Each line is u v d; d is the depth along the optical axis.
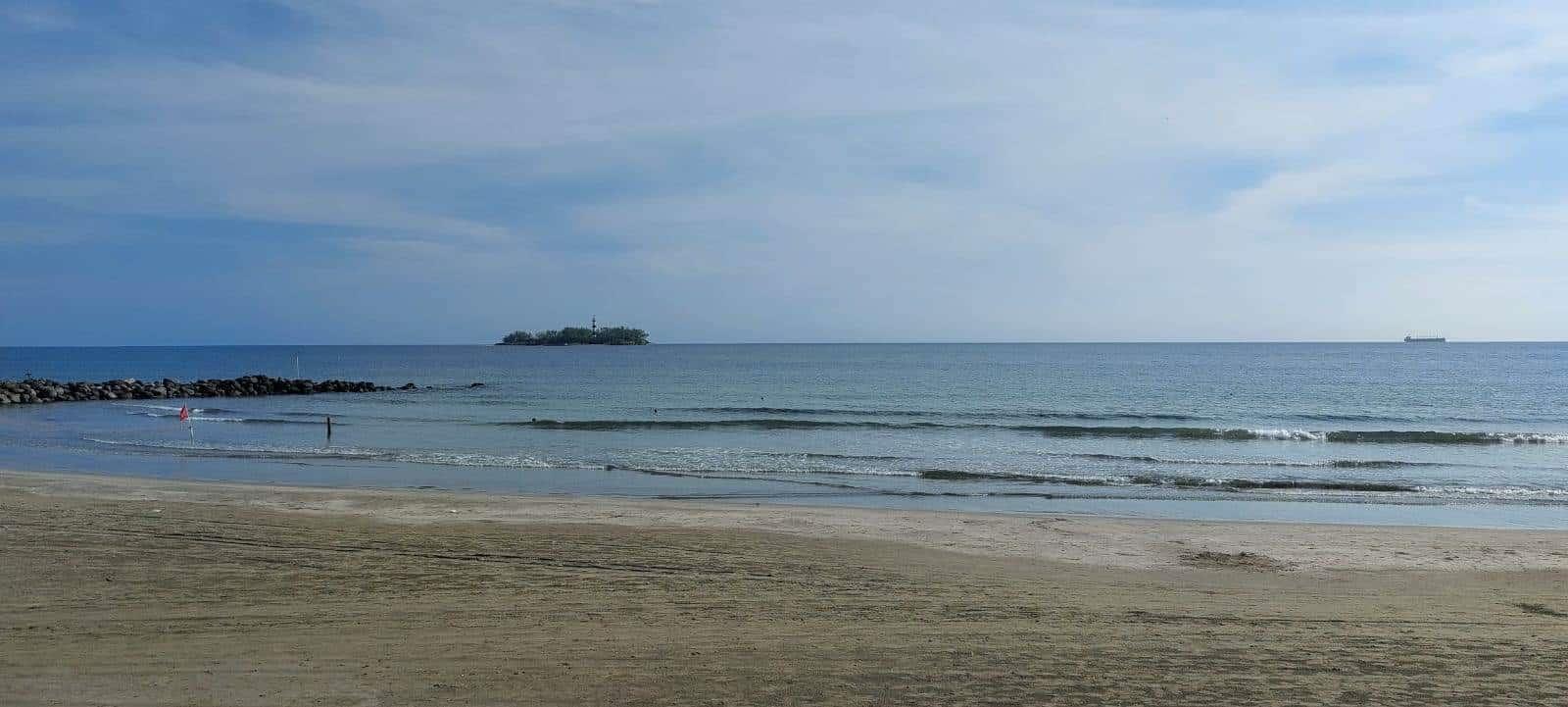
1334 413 41.47
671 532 12.65
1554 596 9.55
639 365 116.19
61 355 185.38
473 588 9.23
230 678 6.48
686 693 6.21
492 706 5.96
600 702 6.03
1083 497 18.39
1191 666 6.90
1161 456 25.69
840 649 7.28
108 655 6.98
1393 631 7.98
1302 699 6.20
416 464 23.30
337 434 32.03
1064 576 10.48
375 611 8.35
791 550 11.54
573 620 8.12
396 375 92.75
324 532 12.20
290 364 124.25
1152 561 11.55
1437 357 132.38
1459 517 16.25
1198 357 136.50
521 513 14.91
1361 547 12.54
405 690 6.24
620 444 28.72
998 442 29.53
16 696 6.05
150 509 14.09
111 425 36.44
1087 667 6.86
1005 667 6.84
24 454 25.48
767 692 6.25
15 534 11.67
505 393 59.81
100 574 9.66
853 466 23.05
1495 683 6.55
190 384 58.69
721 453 26.12
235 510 14.24
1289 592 9.67
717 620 8.16
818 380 74.19
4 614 8.14
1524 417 39.41
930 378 77.88
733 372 93.44
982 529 13.78
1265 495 18.59
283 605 8.52
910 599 9.04
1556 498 18.22
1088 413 41.66
